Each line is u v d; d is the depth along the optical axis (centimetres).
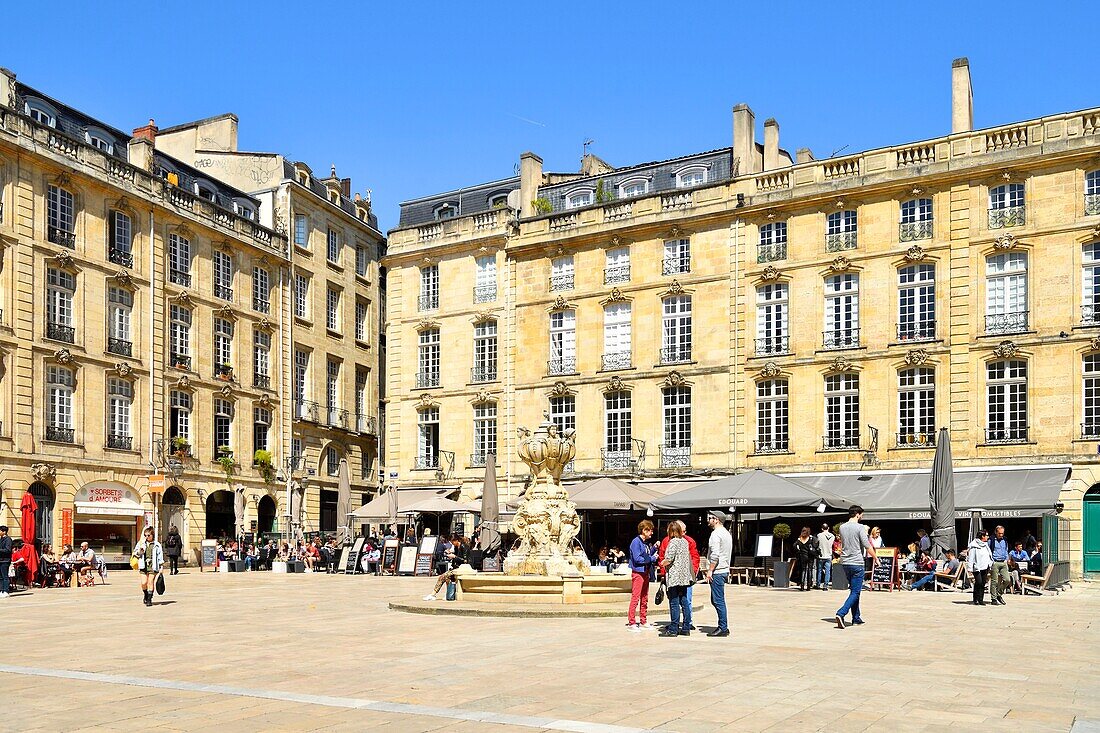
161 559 2391
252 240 5056
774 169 4262
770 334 4194
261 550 4406
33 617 2023
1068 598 2619
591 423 4500
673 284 4359
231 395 4884
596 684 1154
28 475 3838
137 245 4441
